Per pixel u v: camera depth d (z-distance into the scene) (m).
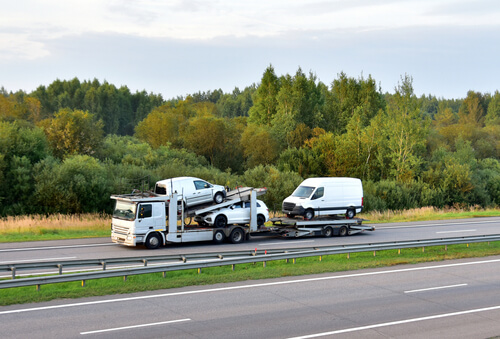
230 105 165.38
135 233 21.66
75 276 14.30
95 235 26.56
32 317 11.79
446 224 34.66
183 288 15.21
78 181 40.53
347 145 65.69
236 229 24.36
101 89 143.50
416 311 13.33
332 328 11.62
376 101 86.38
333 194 28.23
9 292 14.08
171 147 71.38
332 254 20.28
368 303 14.01
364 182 57.50
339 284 16.31
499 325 12.21
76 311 12.41
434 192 58.00
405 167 62.12
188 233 22.89
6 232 26.56
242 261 17.77
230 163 71.12
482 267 19.84
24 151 43.03
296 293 14.94
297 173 59.19
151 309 12.80
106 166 47.75
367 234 28.77
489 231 30.67
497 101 139.00
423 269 19.20
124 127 146.25
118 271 15.11
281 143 74.12
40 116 93.12
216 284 15.88
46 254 20.22
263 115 87.06
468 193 60.38
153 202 22.11
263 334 11.02
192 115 112.75
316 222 26.69
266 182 50.22
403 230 30.78
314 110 85.50
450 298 14.85
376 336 11.12
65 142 52.47
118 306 12.99
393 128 63.81
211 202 24.31
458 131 99.06
